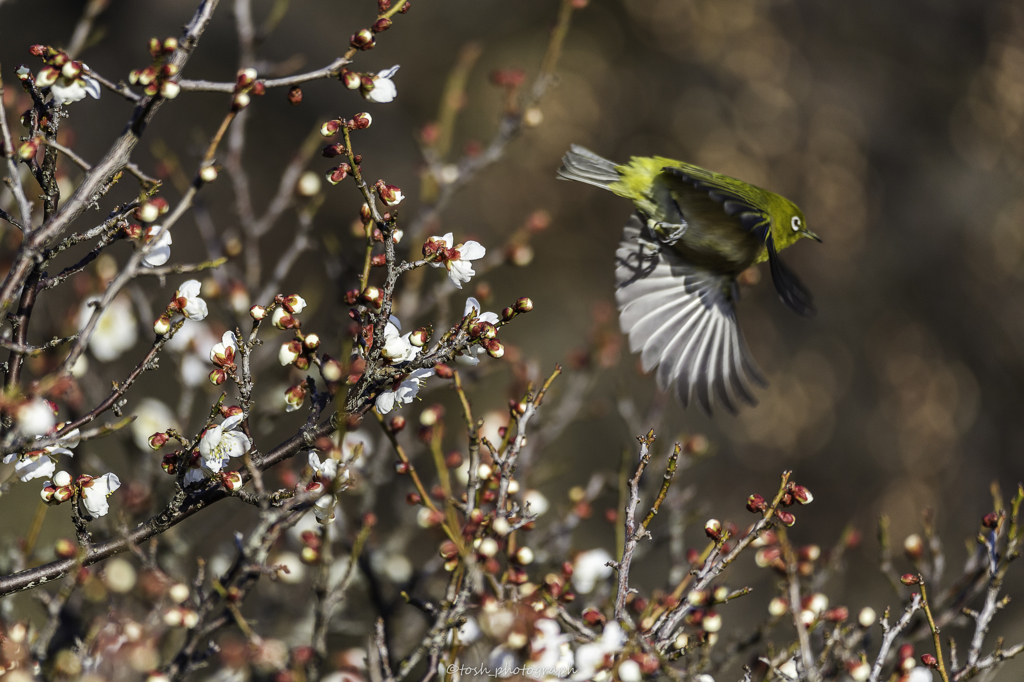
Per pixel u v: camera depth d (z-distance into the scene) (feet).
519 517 17.61
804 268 78.23
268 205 63.93
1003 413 76.18
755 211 25.32
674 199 28.89
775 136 78.74
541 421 29.78
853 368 76.33
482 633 17.94
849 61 82.58
